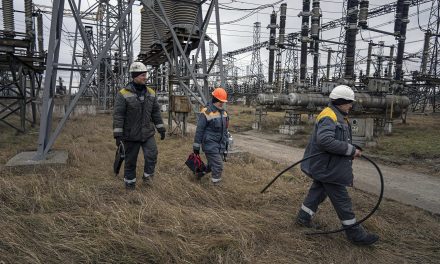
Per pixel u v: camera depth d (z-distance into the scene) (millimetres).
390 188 6324
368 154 10375
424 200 5582
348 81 15906
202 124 5301
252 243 3406
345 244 3611
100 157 7383
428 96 32625
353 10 16469
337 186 3545
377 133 15320
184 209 4172
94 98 27062
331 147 3318
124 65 24438
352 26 16516
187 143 10008
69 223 3654
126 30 22094
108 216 3818
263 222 3969
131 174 5004
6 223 3475
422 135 14625
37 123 14930
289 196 5207
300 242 3562
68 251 3123
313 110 16203
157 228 3576
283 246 3479
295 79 31391
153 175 5391
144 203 4297
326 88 16500
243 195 5094
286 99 17406
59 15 7262
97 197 4488
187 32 10086
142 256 3076
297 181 6215
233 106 47156
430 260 3383
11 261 2838
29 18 13898
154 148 5195
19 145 8922
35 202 4316
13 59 10828
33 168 6184
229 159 7770
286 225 3994
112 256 3057
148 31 15016
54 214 3854
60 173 5883
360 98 14430
